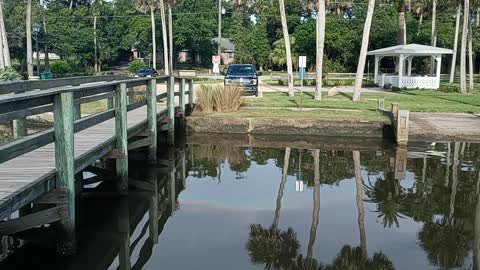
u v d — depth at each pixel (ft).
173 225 23.04
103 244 20.59
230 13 244.63
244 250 19.85
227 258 18.99
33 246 19.39
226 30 243.81
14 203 15.37
